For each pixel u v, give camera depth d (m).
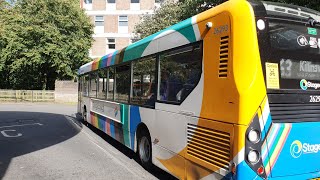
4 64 30.38
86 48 30.47
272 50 4.14
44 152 8.78
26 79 34.62
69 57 29.66
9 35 28.56
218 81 4.32
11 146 9.58
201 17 4.85
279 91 4.12
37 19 29.11
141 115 7.11
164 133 5.93
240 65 4.00
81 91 15.70
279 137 4.05
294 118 4.21
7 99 30.88
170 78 5.76
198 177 4.77
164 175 6.67
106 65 10.40
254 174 3.91
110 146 9.76
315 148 4.32
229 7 4.25
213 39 4.48
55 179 6.30
